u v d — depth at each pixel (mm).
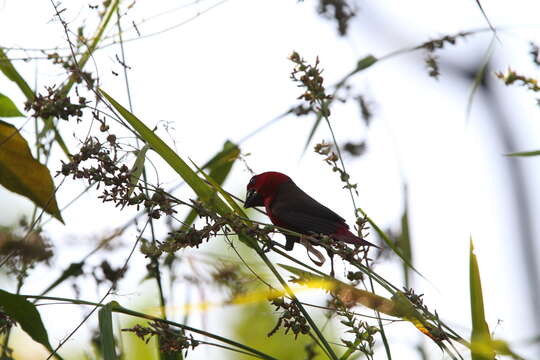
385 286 5770
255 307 8391
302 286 5594
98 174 5941
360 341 5531
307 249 7074
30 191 7098
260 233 6523
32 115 6262
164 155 6582
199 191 6672
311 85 6863
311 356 7199
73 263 6004
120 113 6582
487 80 6496
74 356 7445
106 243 6074
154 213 6027
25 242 5809
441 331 5391
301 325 5707
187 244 5938
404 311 5449
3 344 6195
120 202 5926
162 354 5977
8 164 7055
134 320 8367
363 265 6152
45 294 6031
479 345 5035
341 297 5484
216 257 5203
